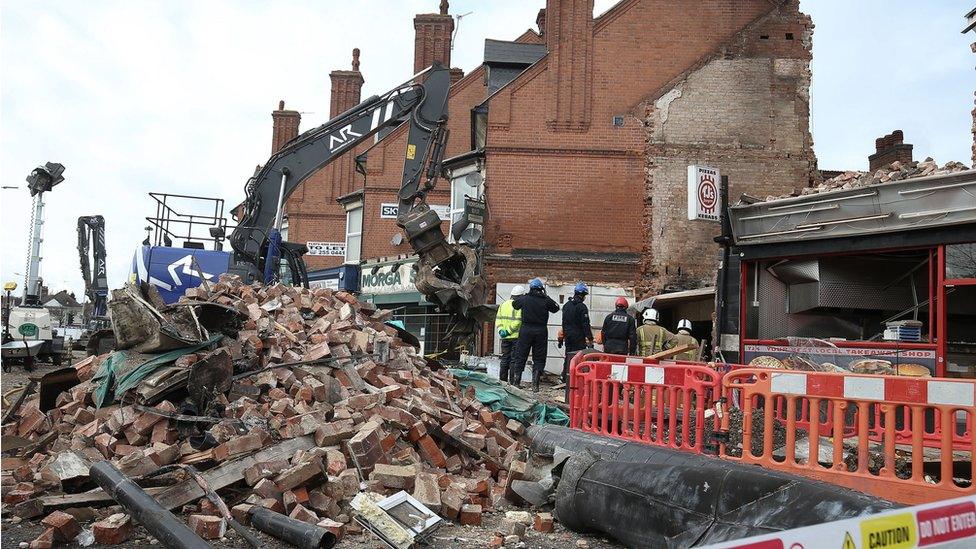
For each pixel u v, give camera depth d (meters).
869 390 5.39
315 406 6.79
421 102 16.55
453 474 6.85
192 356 6.70
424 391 8.18
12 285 20.30
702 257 19.02
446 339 15.30
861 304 10.19
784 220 10.38
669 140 19.33
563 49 19.67
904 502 5.17
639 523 4.92
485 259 19.11
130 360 6.73
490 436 7.85
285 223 32.91
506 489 6.25
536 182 19.42
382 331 10.04
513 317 13.85
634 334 11.87
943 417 5.09
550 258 19.08
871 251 9.56
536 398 10.35
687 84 19.47
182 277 15.61
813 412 5.68
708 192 18.06
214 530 4.83
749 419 6.08
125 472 5.39
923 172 10.41
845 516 3.88
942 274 8.77
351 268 26.06
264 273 15.45
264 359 7.59
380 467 5.84
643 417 7.54
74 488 5.48
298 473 5.40
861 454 5.41
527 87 19.67
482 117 20.97
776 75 19.39
